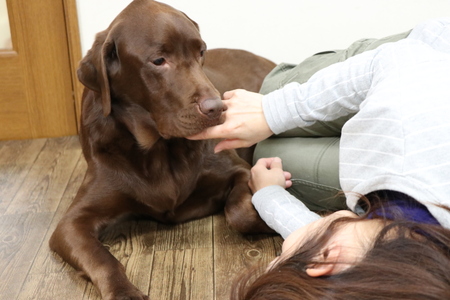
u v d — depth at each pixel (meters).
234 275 1.78
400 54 1.48
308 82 1.75
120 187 2.01
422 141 1.20
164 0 3.04
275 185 1.86
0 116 3.02
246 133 1.80
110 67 1.91
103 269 1.70
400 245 0.87
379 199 1.17
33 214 2.24
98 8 2.94
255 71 2.76
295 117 1.75
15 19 2.88
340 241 0.98
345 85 1.63
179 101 1.79
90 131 2.05
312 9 3.09
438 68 1.34
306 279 0.87
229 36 3.13
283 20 3.11
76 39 2.92
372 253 0.88
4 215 2.23
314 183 1.95
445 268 0.83
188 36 1.82
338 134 2.02
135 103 1.93
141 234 2.09
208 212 2.19
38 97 3.01
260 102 1.81
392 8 3.11
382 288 0.80
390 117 1.29
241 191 2.03
